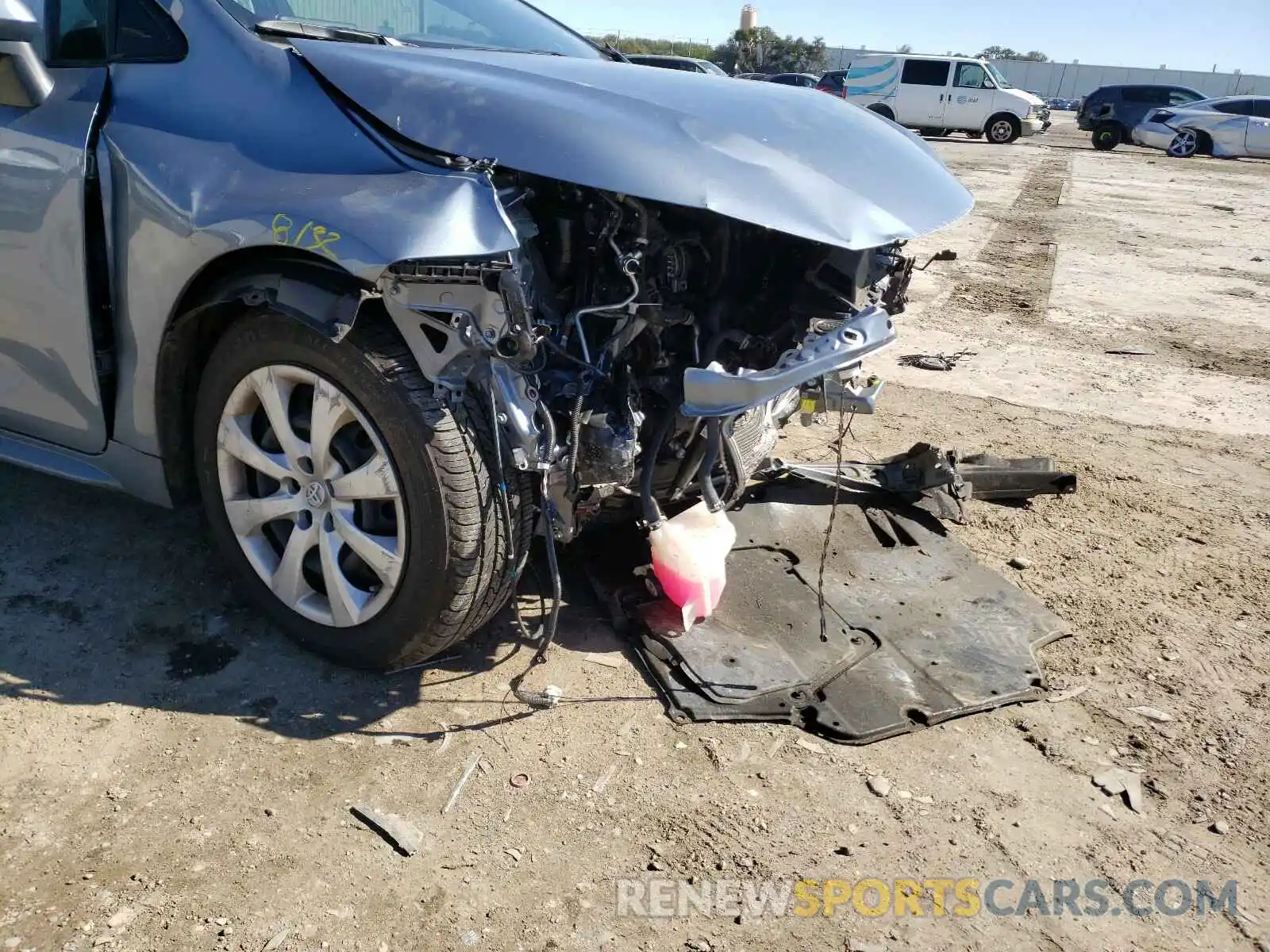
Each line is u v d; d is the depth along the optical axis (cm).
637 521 292
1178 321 738
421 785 224
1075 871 214
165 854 201
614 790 226
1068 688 277
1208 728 263
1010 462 411
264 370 241
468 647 274
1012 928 198
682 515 282
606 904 197
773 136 250
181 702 245
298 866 200
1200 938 199
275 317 235
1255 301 819
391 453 229
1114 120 2591
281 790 219
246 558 265
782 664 270
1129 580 340
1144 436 490
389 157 230
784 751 242
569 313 251
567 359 245
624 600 292
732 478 285
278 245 221
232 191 234
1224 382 588
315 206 219
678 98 256
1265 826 230
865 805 227
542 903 196
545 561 313
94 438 284
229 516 263
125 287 255
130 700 244
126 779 220
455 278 214
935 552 337
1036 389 560
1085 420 509
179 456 274
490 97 235
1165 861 218
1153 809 233
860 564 323
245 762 227
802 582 308
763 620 288
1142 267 953
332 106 242
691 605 277
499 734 241
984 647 288
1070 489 399
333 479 241
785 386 229
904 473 363
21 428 303
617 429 244
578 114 232
